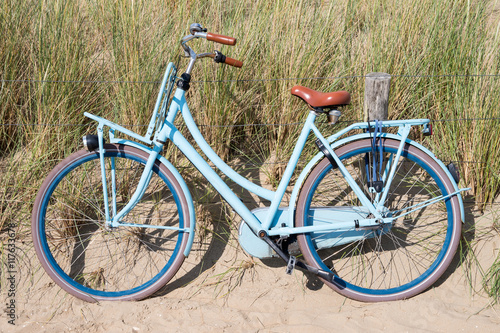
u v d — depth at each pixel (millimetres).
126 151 2576
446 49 3342
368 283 2811
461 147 3084
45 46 3336
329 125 3232
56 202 2932
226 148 3316
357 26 3863
